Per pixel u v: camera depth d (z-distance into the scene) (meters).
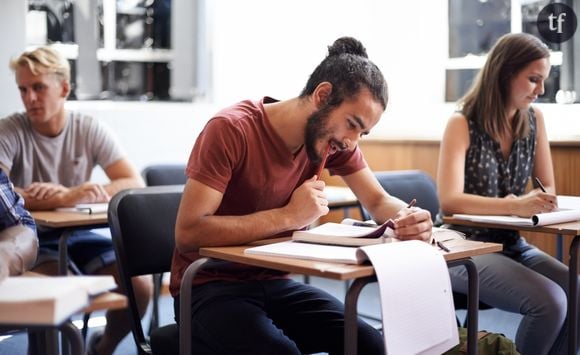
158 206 1.98
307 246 1.58
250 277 1.79
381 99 1.65
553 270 2.26
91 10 3.67
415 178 2.71
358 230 1.69
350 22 3.93
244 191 1.77
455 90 3.60
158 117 3.81
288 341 1.61
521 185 2.48
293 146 1.76
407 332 1.41
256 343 1.58
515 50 2.36
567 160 3.03
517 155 2.45
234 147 1.70
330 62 1.68
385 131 3.79
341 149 1.69
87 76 3.68
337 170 2.03
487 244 1.72
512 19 3.32
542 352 2.08
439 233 1.82
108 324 2.41
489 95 2.40
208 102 4.02
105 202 2.60
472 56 3.51
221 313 1.64
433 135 3.54
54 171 2.75
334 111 1.65
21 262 1.39
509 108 2.42
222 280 1.75
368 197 2.00
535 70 2.34
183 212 1.67
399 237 1.63
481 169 2.41
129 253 1.91
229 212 1.79
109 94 3.75
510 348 1.92
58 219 2.24
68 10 3.60
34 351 1.58
